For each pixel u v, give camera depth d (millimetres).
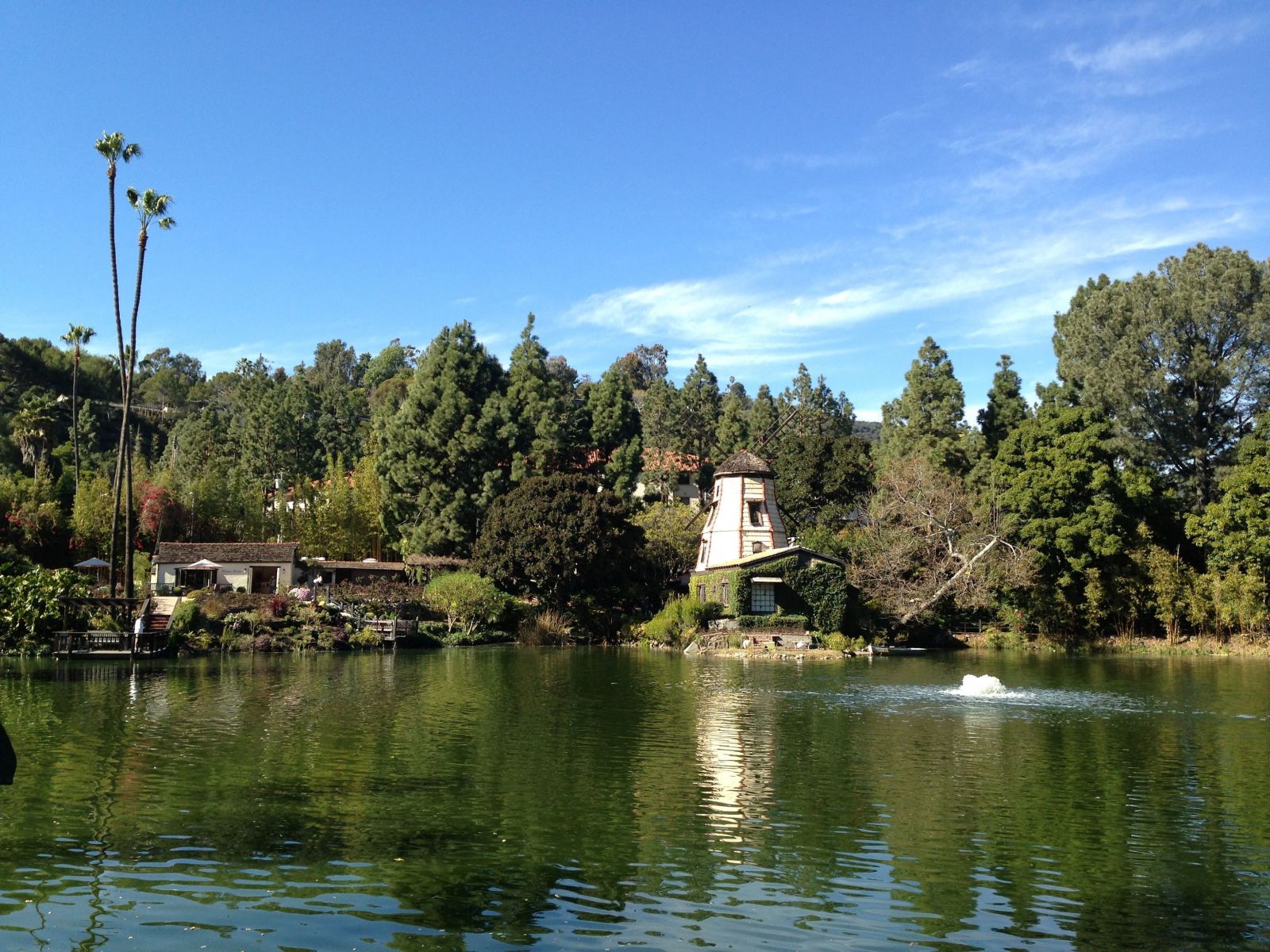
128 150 60656
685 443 126188
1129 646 64312
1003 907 13516
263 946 11820
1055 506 65500
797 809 18531
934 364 89062
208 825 16875
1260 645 63031
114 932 12172
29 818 17188
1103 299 76625
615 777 21109
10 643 49656
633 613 70688
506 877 14445
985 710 31953
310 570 76625
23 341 124625
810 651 57281
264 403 113312
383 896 13570
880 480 76188
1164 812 18500
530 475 78250
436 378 80938
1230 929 12758
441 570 75375
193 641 53688
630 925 12703
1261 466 63375
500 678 41281
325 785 20031
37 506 74250
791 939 12305
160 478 84188
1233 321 70625
